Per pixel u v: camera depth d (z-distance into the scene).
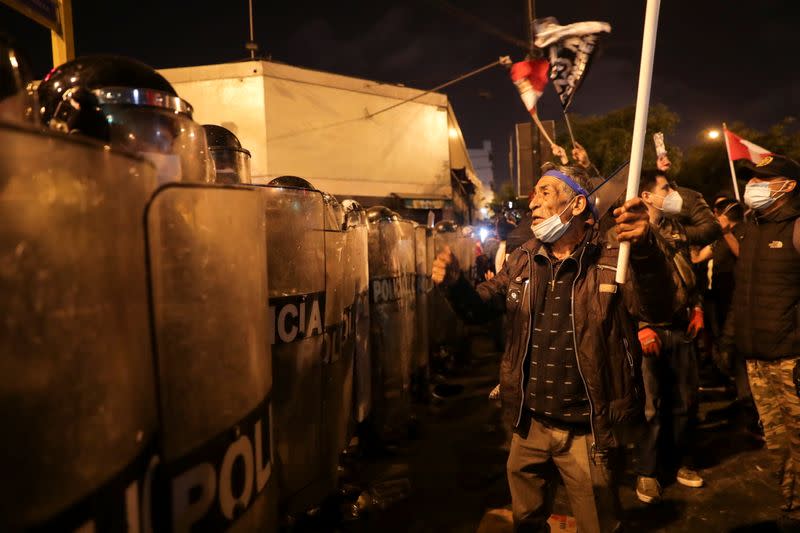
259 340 1.34
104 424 0.80
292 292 2.39
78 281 0.76
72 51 3.51
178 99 1.65
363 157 17.95
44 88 1.59
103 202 0.81
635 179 1.70
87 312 0.77
